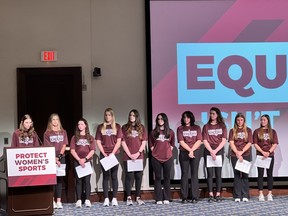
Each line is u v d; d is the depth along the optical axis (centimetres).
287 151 838
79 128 761
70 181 801
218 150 776
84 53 831
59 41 829
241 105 841
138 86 840
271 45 844
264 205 738
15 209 602
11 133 820
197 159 773
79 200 759
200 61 839
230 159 814
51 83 830
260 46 843
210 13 842
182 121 785
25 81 825
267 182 797
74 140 763
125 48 838
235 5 844
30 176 598
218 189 780
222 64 841
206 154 783
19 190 605
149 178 823
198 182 784
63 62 829
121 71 838
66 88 833
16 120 822
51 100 830
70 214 700
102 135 775
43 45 827
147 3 834
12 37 823
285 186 835
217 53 841
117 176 780
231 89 841
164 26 837
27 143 730
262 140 784
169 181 772
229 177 826
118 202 802
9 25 823
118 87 838
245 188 780
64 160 759
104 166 757
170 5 838
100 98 834
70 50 829
